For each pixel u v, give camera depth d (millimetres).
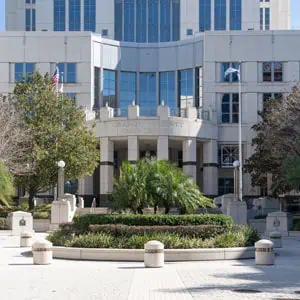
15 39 68938
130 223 25594
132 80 73125
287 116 49312
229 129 67188
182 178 27906
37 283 17266
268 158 55125
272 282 17312
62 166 45125
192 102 71188
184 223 25578
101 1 93875
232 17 93938
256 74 67750
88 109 66062
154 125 59188
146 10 94000
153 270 20578
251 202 63281
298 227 44688
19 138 47375
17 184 50438
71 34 69125
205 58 68375
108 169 60031
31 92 52125
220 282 17328
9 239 36938
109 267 21625
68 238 25766
